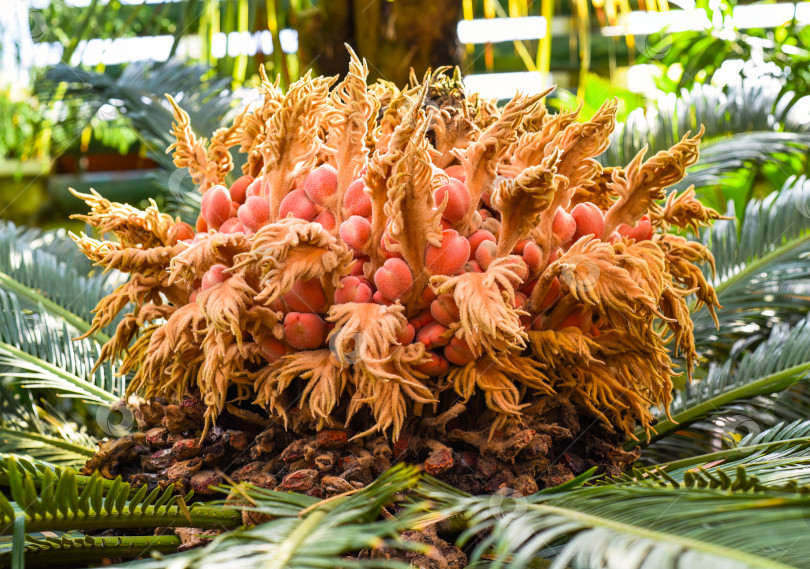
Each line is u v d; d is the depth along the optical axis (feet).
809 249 4.52
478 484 3.10
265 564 2.41
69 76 5.38
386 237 3.01
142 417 3.37
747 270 4.60
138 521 2.98
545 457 3.17
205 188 3.40
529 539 2.97
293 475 3.01
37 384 4.05
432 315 3.04
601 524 2.52
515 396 3.07
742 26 9.21
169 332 3.12
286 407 3.15
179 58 5.52
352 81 3.05
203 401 3.23
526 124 3.47
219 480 3.17
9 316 4.29
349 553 2.94
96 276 5.10
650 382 3.28
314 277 3.00
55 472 3.11
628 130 5.08
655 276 3.09
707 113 5.19
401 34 4.92
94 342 4.39
